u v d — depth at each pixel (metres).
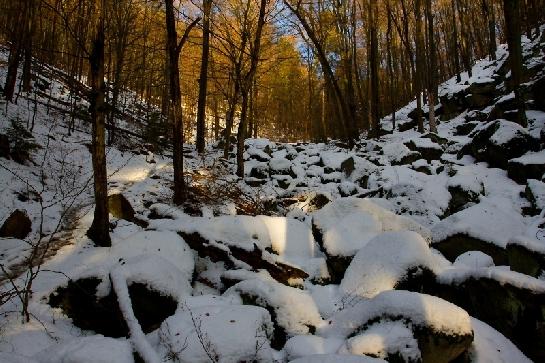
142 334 4.07
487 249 6.84
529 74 18.81
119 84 18.53
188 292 5.35
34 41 18.81
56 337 4.47
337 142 22.33
